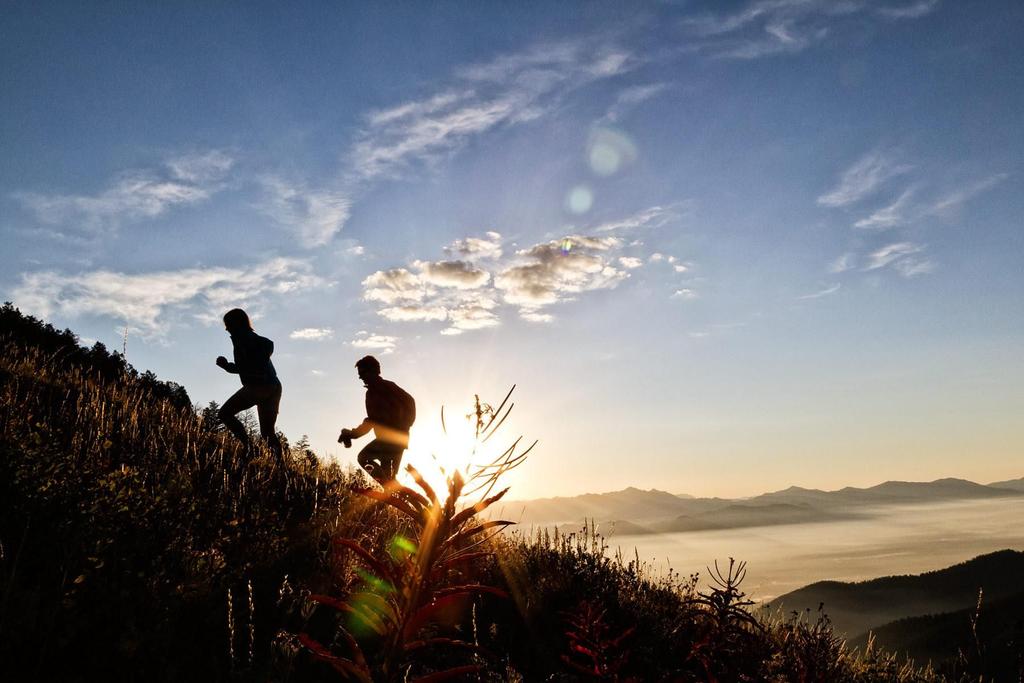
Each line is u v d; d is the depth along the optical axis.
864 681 5.71
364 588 2.01
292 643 3.11
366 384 8.31
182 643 3.51
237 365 9.52
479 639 4.66
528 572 6.24
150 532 4.55
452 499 1.65
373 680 1.64
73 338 14.45
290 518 6.39
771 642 3.40
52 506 4.46
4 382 8.21
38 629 3.17
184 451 7.93
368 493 1.65
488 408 1.68
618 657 3.13
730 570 3.28
